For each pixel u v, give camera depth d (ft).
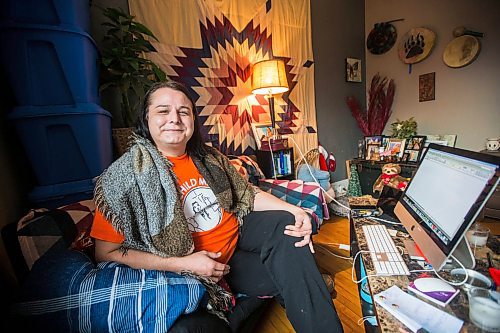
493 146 7.81
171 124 3.09
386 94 10.59
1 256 2.97
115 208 2.68
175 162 3.34
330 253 6.19
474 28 8.27
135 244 2.74
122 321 2.16
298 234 3.20
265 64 7.07
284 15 8.58
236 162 6.35
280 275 3.09
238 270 3.52
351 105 10.81
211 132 7.20
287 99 8.97
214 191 3.45
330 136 10.59
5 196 3.35
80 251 2.87
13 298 2.47
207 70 7.01
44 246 2.78
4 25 3.14
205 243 3.30
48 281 2.28
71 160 3.76
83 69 3.73
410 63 9.79
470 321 1.76
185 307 2.29
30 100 3.41
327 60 10.12
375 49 10.75
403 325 1.80
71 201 3.80
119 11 4.93
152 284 2.33
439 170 2.80
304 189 5.92
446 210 2.36
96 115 3.86
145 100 3.24
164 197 2.94
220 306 2.65
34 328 2.12
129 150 3.07
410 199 3.22
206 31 6.92
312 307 2.86
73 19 3.59
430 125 9.62
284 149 7.87
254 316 3.66
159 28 6.22
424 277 2.28
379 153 9.48
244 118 7.93
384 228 3.42
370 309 3.66
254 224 3.63
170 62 6.41
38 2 3.33
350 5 10.57
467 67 8.54
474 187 2.07
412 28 9.70
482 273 2.32
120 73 4.74
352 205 4.42
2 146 3.47
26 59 3.31
